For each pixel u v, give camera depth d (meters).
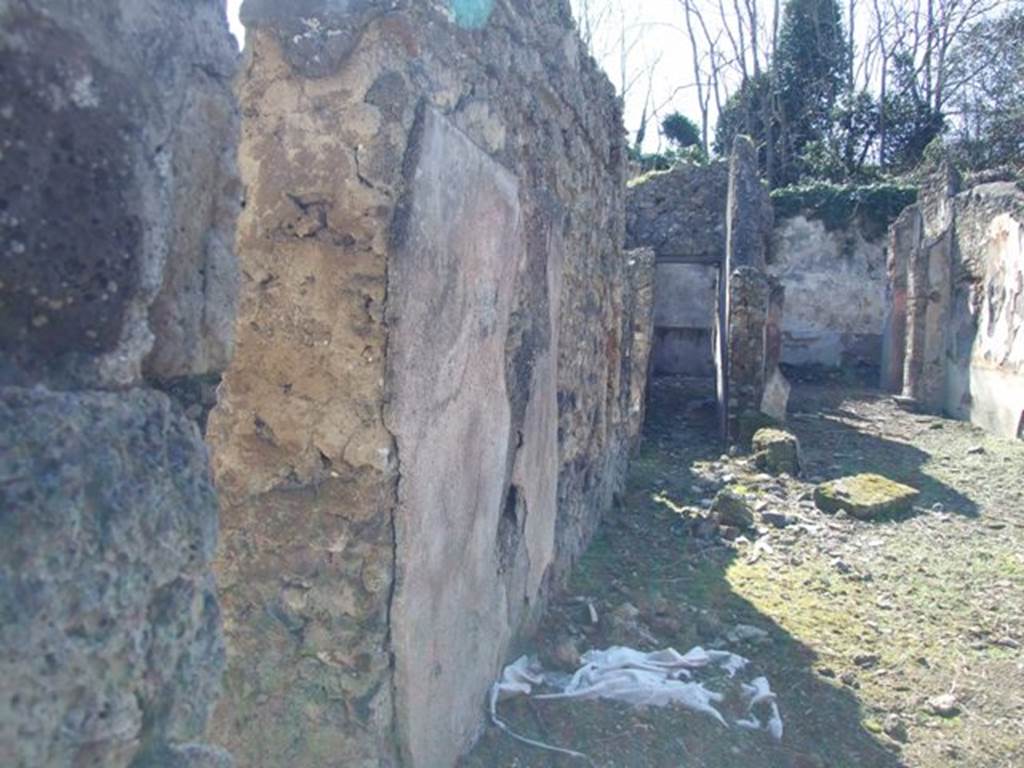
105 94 1.12
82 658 1.09
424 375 2.74
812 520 6.95
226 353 1.41
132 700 1.17
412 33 2.59
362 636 2.70
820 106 25.64
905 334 14.59
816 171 23.17
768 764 3.45
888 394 14.51
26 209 1.05
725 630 4.64
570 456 4.98
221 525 2.78
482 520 3.30
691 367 16.17
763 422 9.59
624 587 5.08
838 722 3.88
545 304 4.02
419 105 2.64
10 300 1.05
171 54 1.24
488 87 3.26
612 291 6.20
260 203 2.66
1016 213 10.59
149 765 1.22
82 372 1.15
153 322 1.26
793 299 17.55
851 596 5.38
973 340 11.97
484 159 3.13
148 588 1.19
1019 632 4.93
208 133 1.33
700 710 3.70
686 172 12.35
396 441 2.66
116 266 1.16
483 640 3.38
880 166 24.08
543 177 4.02
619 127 6.10
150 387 1.28
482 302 3.18
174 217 1.27
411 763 2.79
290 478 2.72
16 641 1.01
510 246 3.46
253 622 2.77
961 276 12.52
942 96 24.89
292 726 2.74
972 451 9.72
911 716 3.99
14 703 1.02
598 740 3.39
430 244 2.72
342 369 2.64
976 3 24.36
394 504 2.68
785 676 4.23
